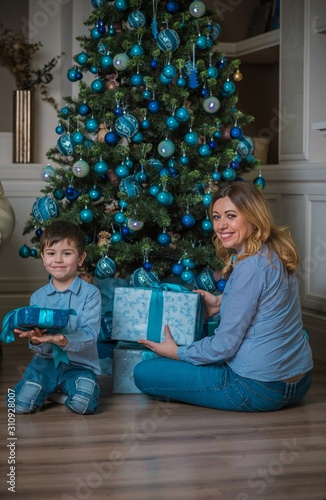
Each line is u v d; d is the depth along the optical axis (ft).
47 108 16.87
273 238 9.59
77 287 9.72
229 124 11.93
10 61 16.42
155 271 11.29
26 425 8.96
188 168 11.39
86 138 11.54
